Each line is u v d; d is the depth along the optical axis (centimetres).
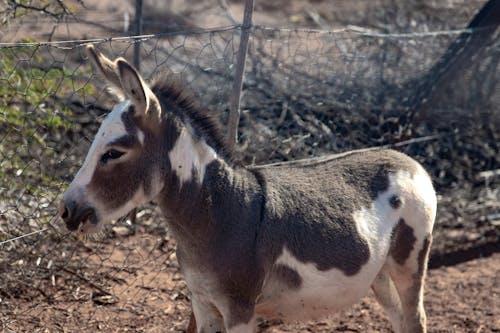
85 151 918
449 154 1130
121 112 544
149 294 818
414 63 1054
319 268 598
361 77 1025
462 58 999
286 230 588
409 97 1020
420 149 1093
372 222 627
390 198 640
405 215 647
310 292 604
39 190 786
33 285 795
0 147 786
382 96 1025
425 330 680
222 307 583
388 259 654
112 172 539
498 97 1036
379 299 692
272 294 598
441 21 1391
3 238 780
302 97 1056
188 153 569
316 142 938
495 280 920
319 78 1041
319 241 596
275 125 1012
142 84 523
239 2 2170
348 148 975
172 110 570
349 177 642
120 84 561
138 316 777
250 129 991
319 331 780
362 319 809
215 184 579
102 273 834
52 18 954
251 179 602
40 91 831
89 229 541
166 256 902
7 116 799
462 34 991
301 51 1109
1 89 801
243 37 723
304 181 624
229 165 594
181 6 1878
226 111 870
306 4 2173
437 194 1099
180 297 821
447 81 1011
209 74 996
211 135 590
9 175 802
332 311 630
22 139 835
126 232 944
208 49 1226
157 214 962
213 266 573
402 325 688
